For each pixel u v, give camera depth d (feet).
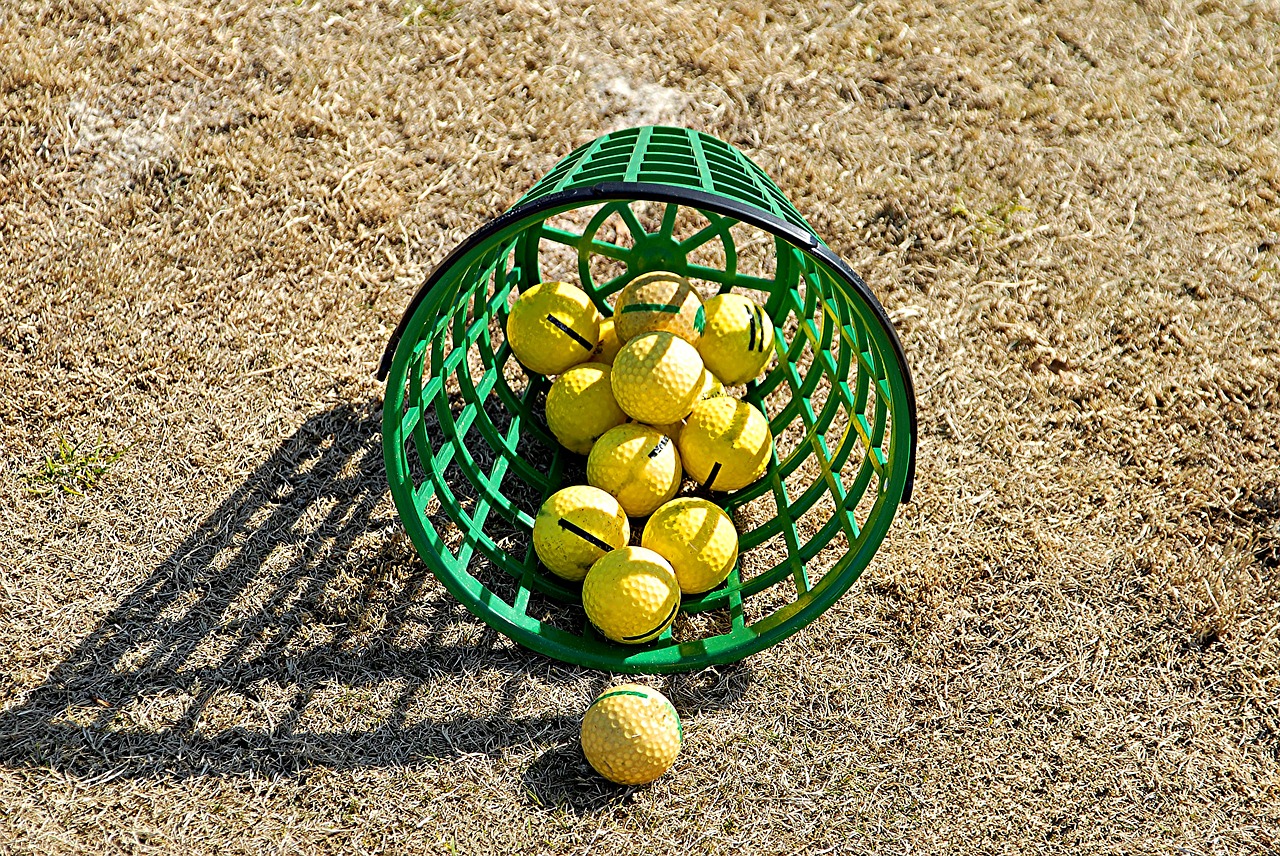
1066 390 5.31
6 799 4.79
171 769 4.83
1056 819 4.85
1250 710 4.94
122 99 5.59
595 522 4.89
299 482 5.13
